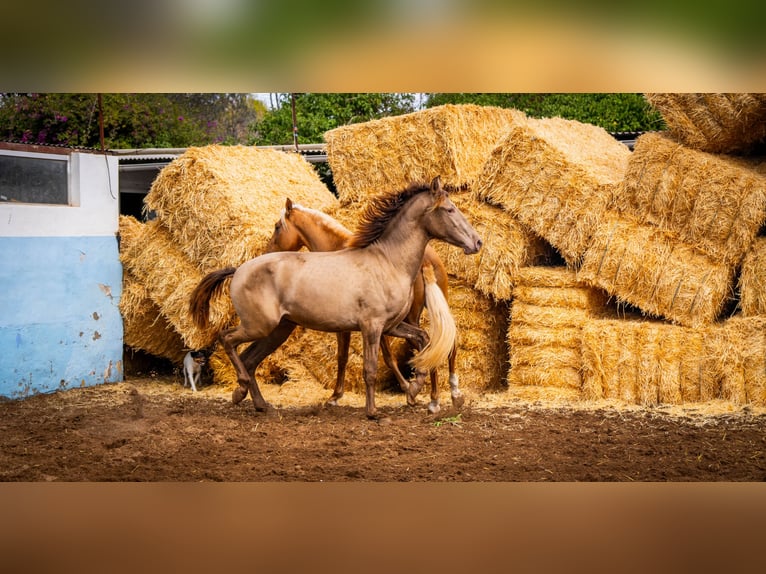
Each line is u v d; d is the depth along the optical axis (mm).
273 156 9195
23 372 7359
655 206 6582
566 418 6195
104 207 8156
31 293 7414
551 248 7672
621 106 11867
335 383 7402
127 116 13062
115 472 4934
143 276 7984
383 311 6172
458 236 6105
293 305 6223
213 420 6332
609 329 6660
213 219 7359
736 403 6328
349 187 7547
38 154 7582
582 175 6711
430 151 7121
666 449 5305
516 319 6969
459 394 6719
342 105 13578
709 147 6676
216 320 7328
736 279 6723
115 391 7719
